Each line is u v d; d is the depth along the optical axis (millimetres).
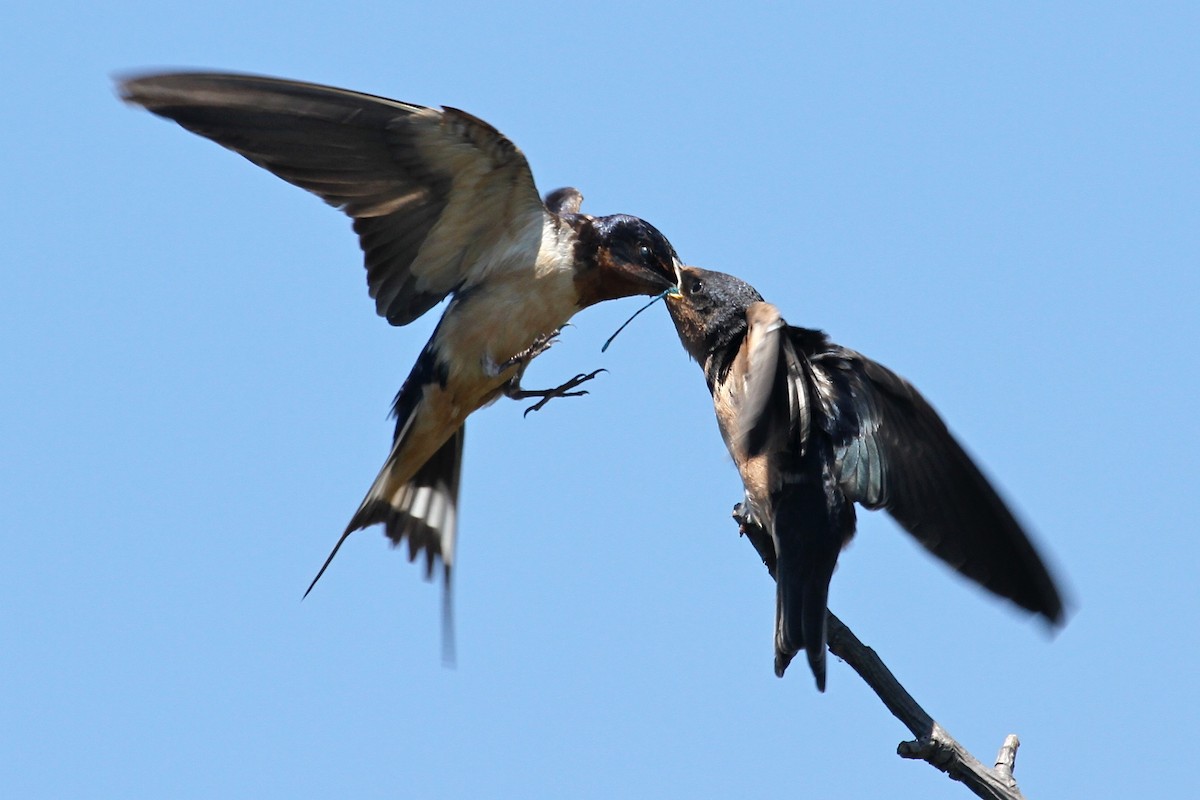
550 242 12867
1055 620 10648
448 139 11883
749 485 12250
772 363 10117
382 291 12883
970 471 11062
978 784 9664
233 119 11469
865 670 10391
